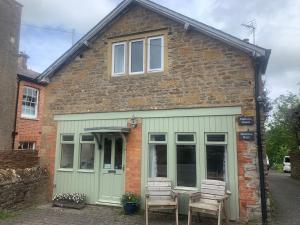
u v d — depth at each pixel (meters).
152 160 10.45
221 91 9.70
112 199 10.93
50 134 12.25
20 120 17.19
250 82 9.40
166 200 9.24
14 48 16.92
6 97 16.28
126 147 10.81
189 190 9.68
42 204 11.29
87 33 11.70
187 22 10.14
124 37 11.40
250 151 9.12
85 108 11.75
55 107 12.32
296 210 11.01
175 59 10.45
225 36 9.59
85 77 11.91
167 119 10.33
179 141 10.11
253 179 9.00
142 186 10.40
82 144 11.77
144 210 10.24
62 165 11.99
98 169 11.27
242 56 9.60
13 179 10.05
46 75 12.32
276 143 35.97
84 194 11.30
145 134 10.59
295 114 23.39
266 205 8.90
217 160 9.58
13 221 9.00
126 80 11.13
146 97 10.73
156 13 10.94
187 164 9.94
